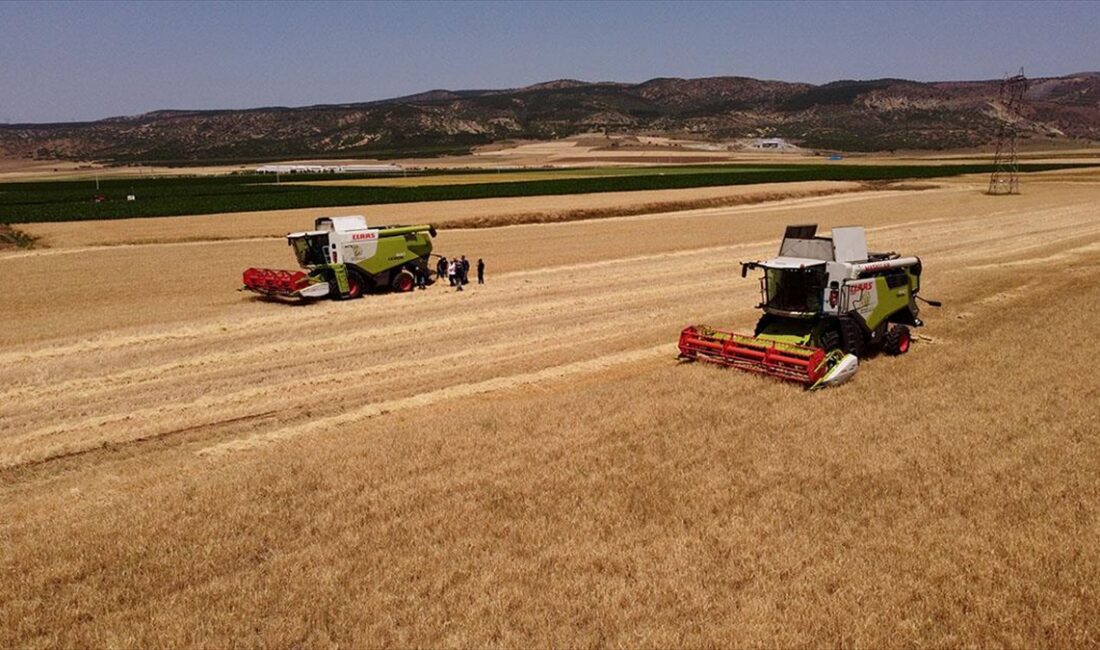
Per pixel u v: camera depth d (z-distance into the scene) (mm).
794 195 76062
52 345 21562
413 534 9852
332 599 8453
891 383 15992
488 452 12648
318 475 11820
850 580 8578
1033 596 8219
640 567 8914
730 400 15148
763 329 18578
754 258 38125
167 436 14531
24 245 44188
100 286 31406
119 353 20734
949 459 11883
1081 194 72750
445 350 21000
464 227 54188
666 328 23125
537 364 19359
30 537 9945
